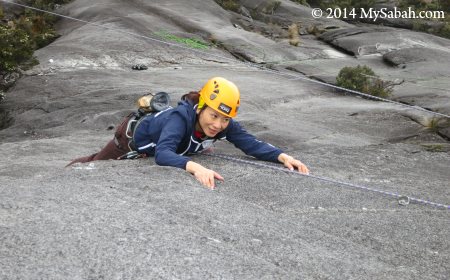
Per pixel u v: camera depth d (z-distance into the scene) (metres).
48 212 3.16
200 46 21.41
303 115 12.52
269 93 14.79
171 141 4.32
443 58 20.83
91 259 2.63
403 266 3.14
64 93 13.80
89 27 21.78
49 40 21.84
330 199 4.25
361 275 2.84
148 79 15.88
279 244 3.10
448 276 3.04
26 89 14.30
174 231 3.01
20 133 11.09
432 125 10.83
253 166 4.82
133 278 2.50
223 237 3.09
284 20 30.77
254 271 2.67
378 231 3.69
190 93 4.48
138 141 4.62
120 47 19.02
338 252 3.18
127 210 3.27
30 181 3.91
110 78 15.41
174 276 2.54
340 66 20.67
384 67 20.83
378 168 6.05
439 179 5.84
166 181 3.98
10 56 15.24
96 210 3.23
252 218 3.48
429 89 15.50
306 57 22.72
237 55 21.52
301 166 4.83
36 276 2.46
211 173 4.16
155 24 22.84
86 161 5.06
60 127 11.06
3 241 2.76
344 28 28.00
